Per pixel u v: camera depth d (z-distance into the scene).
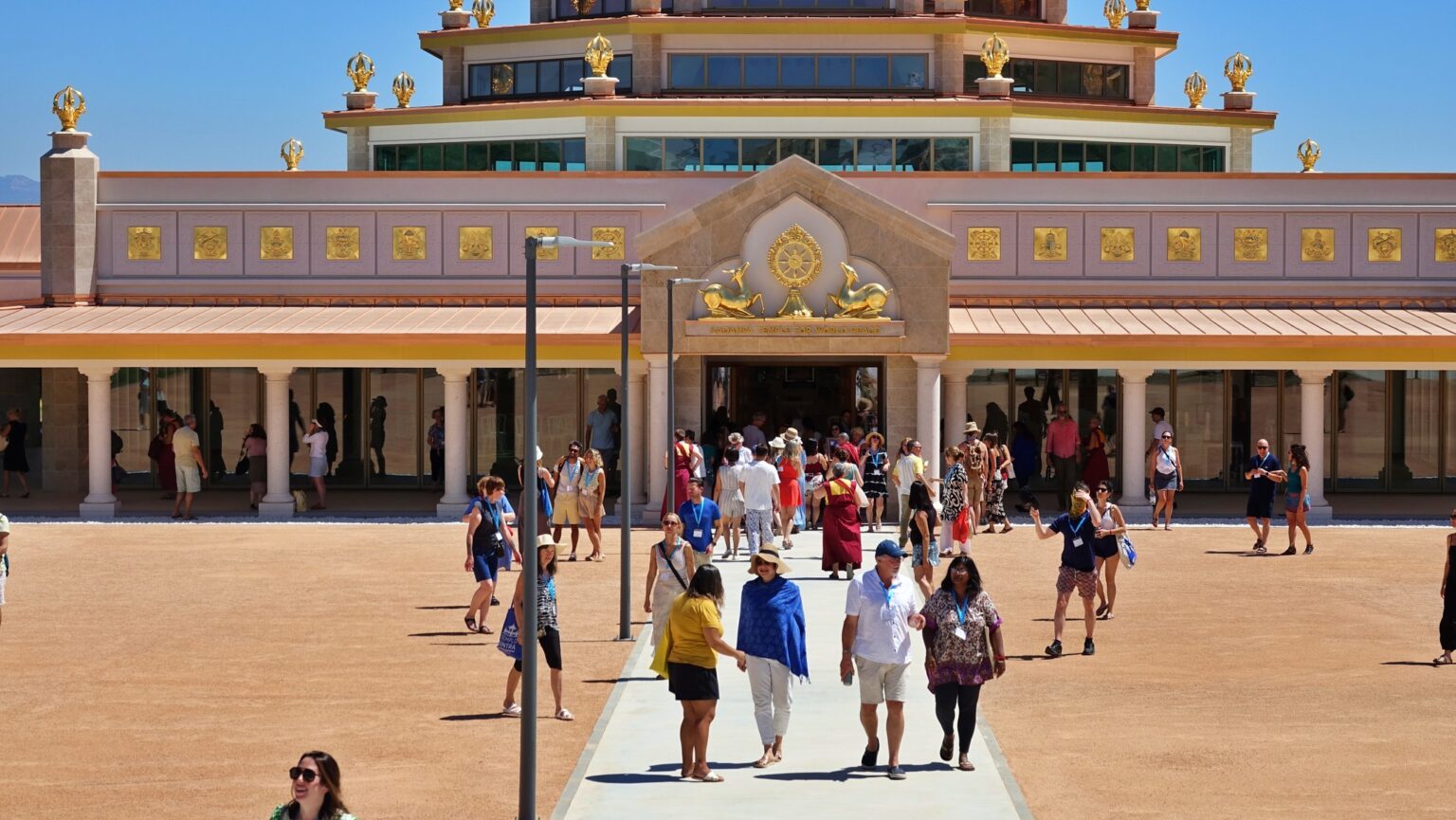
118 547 33.47
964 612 15.24
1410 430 45.59
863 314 38.28
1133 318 41.12
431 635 22.94
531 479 13.81
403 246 42.66
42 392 45.97
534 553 13.61
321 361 39.12
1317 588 27.61
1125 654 21.64
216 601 26.06
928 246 38.31
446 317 41.09
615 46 48.47
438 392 45.59
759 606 15.53
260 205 42.66
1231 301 42.44
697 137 46.56
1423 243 42.56
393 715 17.86
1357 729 17.19
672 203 42.44
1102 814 13.84
